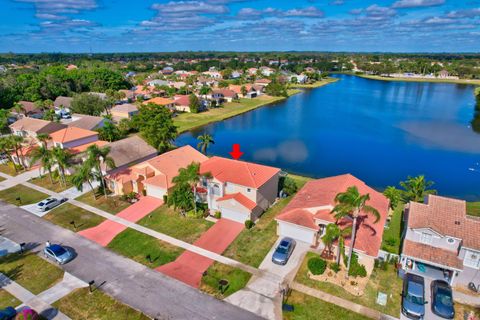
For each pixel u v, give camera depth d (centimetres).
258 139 8800
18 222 4162
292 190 4928
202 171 4428
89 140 6644
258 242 3684
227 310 2733
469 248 2886
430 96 15950
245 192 4125
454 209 3259
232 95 14188
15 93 11681
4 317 2581
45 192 5031
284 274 3162
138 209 4453
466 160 7112
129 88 16650
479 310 2741
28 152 5903
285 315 2683
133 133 8662
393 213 4384
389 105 13562
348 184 4116
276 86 15662
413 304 2686
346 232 2975
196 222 4109
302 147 8081
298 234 3656
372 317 2664
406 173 6419
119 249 3584
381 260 3278
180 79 19925
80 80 14600
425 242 3178
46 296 2898
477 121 10650
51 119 9344
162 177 4750
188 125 10006
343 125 10238
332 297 2870
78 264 3328
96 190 5072
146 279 3105
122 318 2661
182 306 2772
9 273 3206
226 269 3238
